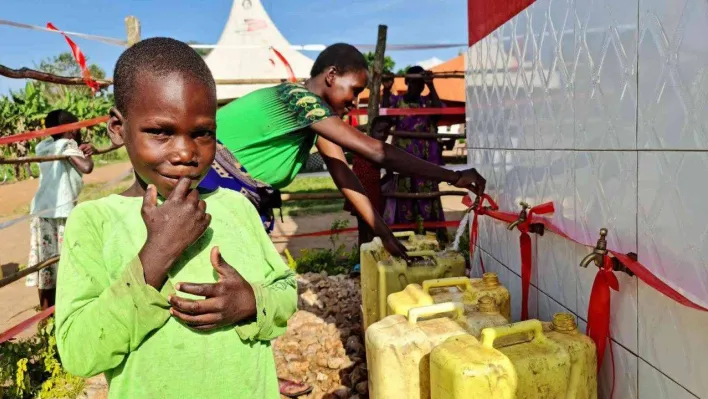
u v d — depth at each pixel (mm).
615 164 1906
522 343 1991
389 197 5391
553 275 2451
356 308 4395
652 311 1775
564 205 2297
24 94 18578
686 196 1562
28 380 3227
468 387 1797
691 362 1608
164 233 1244
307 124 2672
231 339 1406
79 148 4750
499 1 2977
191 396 1357
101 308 1224
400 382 2184
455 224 5430
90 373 1275
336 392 3070
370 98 5555
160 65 1310
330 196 5672
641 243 1785
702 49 1467
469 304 2502
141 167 1347
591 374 1963
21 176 17078
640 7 1715
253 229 1635
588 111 2068
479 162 3436
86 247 1355
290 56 10641
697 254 1532
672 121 1603
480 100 3379
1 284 3311
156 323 1267
